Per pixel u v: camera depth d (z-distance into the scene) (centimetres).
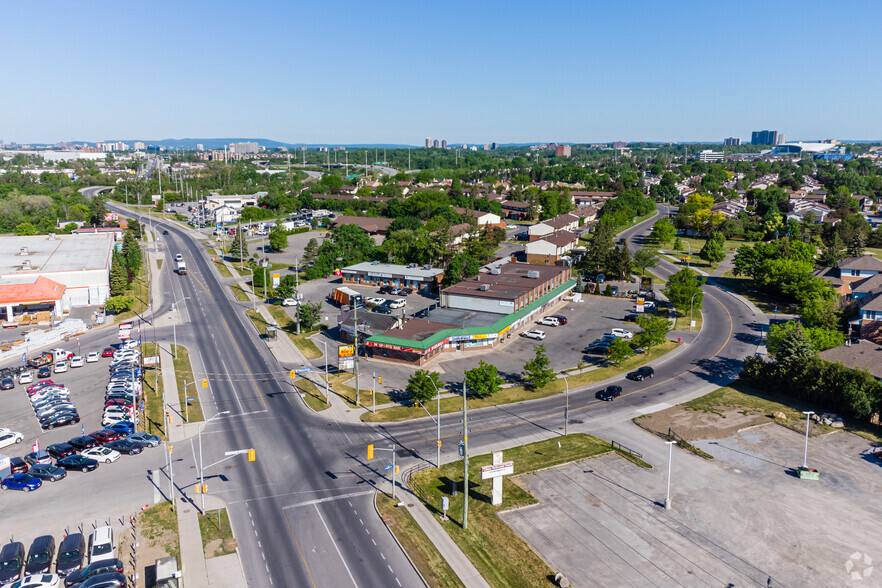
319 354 10094
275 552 5016
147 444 6825
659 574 4778
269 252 18738
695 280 12456
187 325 11688
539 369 8456
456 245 18212
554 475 6272
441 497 5878
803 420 7544
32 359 9762
